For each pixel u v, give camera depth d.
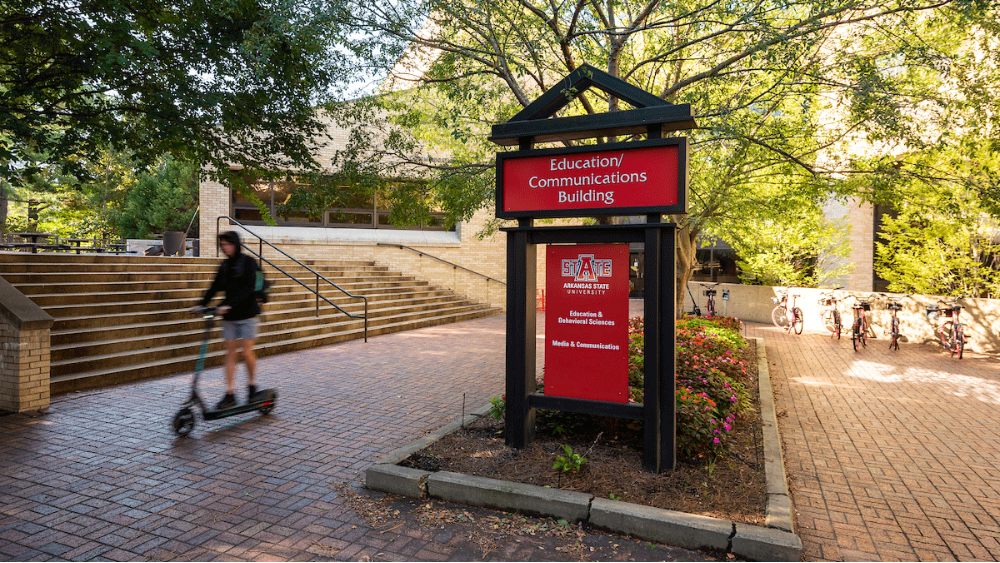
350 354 10.61
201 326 9.84
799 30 6.59
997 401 7.86
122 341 8.23
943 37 7.61
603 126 4.65
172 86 7.01
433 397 7.29
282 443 5.40
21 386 6.14
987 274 13.11
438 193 8.42
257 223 18.33
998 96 6.99
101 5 6.40
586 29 7.00
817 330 16.08
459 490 4.15
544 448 4.97
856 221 19.47
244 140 8.18
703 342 8.80
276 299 12.48
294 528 3.75
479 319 17.91
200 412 6.36
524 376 4.93
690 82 7.19
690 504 3.89
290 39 6.31
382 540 3.61
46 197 28.11
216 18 7.05
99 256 10.55
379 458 5.03
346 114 8.22
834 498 4.53
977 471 5.15
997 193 7.56
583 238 4.79
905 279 14.62
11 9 6.75
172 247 18.38
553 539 3.65
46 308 8.10
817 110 8.59
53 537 3.58
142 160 8.14
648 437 4.48
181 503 4.08
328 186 8.10
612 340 4.75
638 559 3.42
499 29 7.61
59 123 7.13
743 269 18.67
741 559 3.43
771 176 9.89
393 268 18.97
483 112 8.75
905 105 6.96
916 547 3.72
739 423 5.98
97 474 4.57
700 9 6.40
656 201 4.50
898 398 8.04
